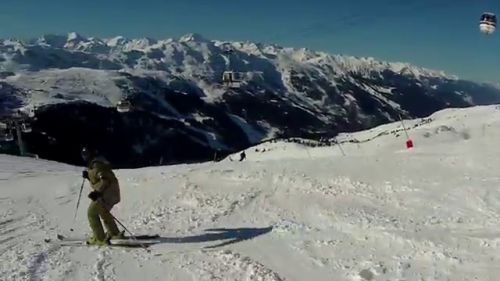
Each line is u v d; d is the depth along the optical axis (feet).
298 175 47.32
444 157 48.80
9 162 93.45
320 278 25.16
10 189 57.16
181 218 39.04
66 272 27.99
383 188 41.14
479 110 224.12
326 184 44.09
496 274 23.62
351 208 37.22
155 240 33.53
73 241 34.53
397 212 35.12
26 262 29.76
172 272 27.40
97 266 28.84
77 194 53.06
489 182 38.50
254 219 37.19
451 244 27.32
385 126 290.35
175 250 31.17
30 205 49.08
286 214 37.78
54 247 33.17
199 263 28.37
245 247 30.60
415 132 135.13
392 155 54.39
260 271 25.84
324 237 30.99
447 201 35.88
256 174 49.57
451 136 121.29
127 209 43.78
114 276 27.22
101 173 33.40
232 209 40.16
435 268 24.95
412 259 26.32
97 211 33.17
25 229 39.24
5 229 39.34
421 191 38.99
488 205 33.73
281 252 29.14
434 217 32.63
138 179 55.62
